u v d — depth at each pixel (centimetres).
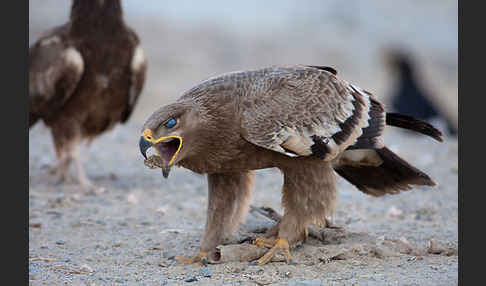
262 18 4900
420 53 4628
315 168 995
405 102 2673
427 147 1992
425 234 1139
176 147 937
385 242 1027
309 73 1009
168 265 990
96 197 1462
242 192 1056
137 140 2114
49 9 4291
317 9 5094
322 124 977
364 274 899
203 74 3991
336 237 1062
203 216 1307
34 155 1864
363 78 4253
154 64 3994
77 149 1567
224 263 983
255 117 948
